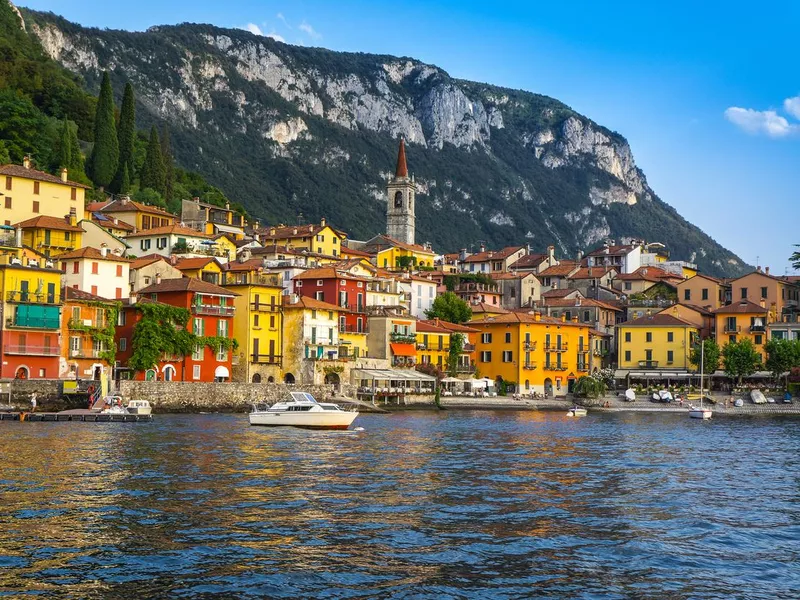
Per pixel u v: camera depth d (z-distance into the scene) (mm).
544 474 63781
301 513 47219
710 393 173250
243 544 40469
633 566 38500
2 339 116750
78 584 34688
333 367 149500
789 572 38125
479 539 42406
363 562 38125
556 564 38500
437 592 34625
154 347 129375
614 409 161375
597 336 199000
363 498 51969
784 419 141500
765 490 58531
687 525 46531
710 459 76188
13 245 136125
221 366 140125
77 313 123938
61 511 46188
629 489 57750
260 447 77188
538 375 179625
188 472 60312
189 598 33469
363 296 168625
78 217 168875
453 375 173875
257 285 145500
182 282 139000
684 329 184875
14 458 64875
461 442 87250
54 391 108688
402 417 128500
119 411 105062
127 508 47344
